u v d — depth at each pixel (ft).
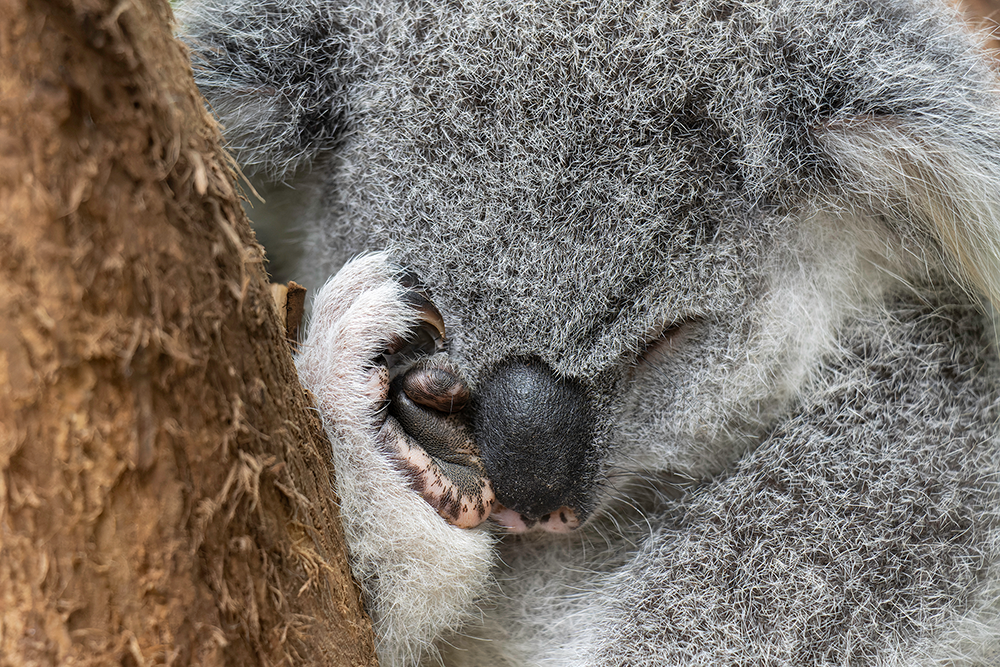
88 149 3.80
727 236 4.77
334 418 4.73
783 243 4.81
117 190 3.93
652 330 4.78
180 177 4.25
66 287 3.80
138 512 4.21
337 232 4.85
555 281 4.75
